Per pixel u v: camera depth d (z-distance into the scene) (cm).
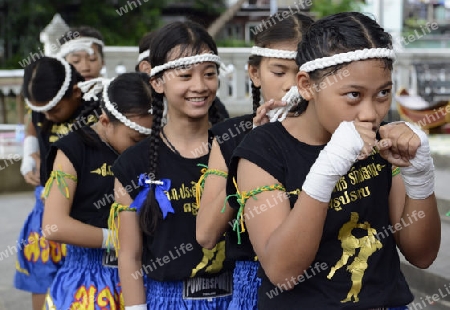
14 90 1516
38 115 600
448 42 2962
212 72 414
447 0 3328
